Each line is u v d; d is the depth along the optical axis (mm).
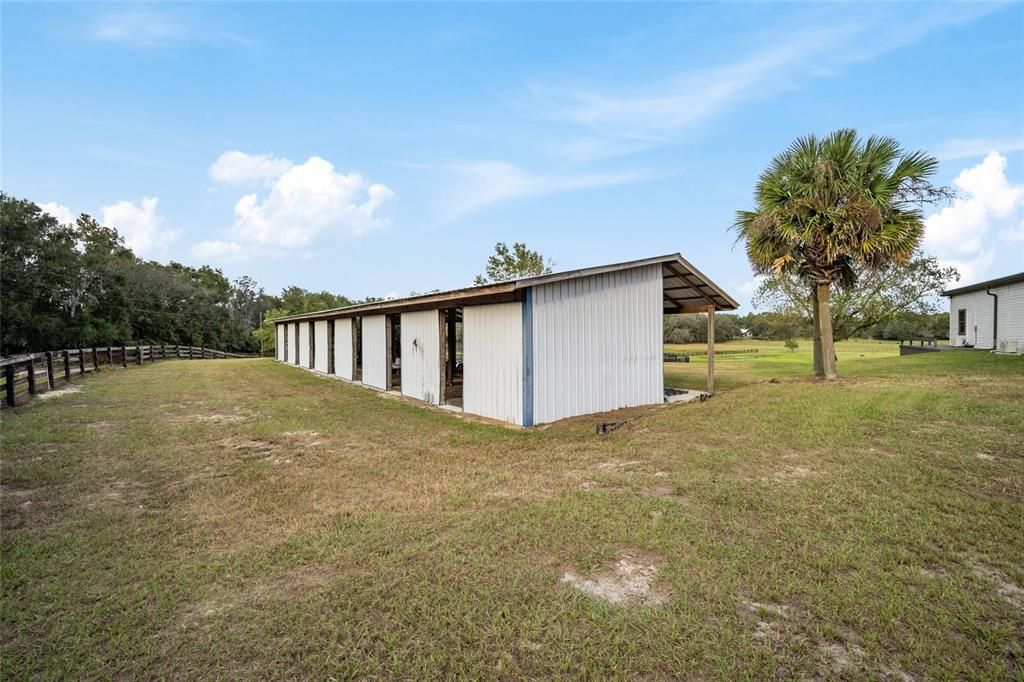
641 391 9969
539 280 8227
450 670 2303
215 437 7355
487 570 3209
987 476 4613
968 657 2316
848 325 17766
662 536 3619
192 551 3621
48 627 2707
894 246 10250
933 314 17438
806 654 2350
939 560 3201
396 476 5414
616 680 2193
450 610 2764
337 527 3994
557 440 7016
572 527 3820
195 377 16188
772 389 10133
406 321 12266
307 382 15375
